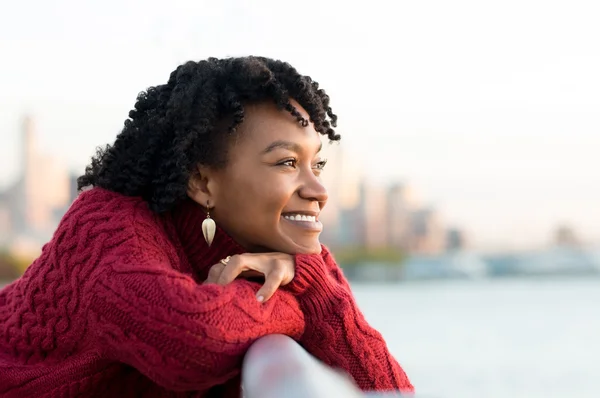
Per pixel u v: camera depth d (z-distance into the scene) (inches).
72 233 69.4
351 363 71.2
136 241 67.2
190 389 62.6
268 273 67.2
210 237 73.2
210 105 71.5
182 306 59.3
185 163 71.6
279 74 73.5
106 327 63.2
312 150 72.9
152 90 78.4
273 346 51.6
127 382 69.1
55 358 69.8
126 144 76.0
